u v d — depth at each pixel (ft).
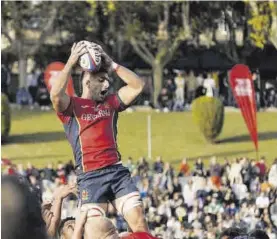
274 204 195.62
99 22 360.07
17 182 23.94
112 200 47.01
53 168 235.20
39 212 23.85
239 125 342.44
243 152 318.45
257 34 338.54
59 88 46.29
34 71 364.79
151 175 230.89
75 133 46.91
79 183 46.78
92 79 47.06
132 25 351.67
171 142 325.01
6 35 350.02
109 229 38.22
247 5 350.02
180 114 354.33
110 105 47.50
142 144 321.32
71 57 46.37
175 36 356.38
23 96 356.79
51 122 336.70
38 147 308.60
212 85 358.43
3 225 23.48
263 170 230.48
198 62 375.45
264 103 364.58
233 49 363.35
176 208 198.49
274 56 369.30
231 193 214.90
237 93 240.12
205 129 325.62
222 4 355.77
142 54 359.87
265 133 333.21
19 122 333.83
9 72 367.86
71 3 353.92
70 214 146.72
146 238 42.65
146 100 364.99
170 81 365.20
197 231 186.60
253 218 192.54
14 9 346.95
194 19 361.71
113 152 47.03
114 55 366.22
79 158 46.93
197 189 213.46
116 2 342.03
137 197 46.44
